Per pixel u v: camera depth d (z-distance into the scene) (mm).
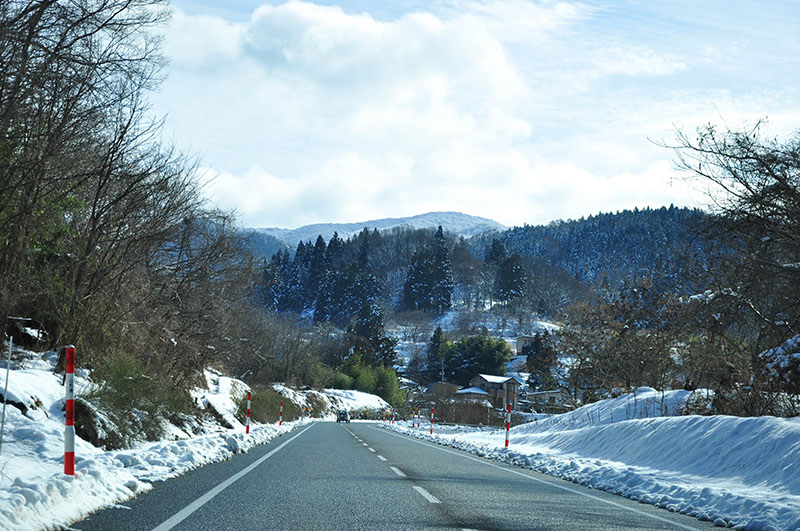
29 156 15078
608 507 9828
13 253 15523
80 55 16188
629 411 24953
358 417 96375
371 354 132750
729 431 13672
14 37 14508
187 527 7004
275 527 7223
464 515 8438
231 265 29406
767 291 17719
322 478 12062
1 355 15578
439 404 81625
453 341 162000
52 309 17750
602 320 36438
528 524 7973
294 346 87062
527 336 160250
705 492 10430
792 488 10422
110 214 18922
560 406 44219
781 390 16844
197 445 15648
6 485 7875
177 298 25156
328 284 195125
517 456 18625
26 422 11773
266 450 18750
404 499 9695
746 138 17562
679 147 18203
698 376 26625
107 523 7023
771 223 17328
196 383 30859
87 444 12352
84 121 16703
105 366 16891
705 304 20562
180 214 23750
